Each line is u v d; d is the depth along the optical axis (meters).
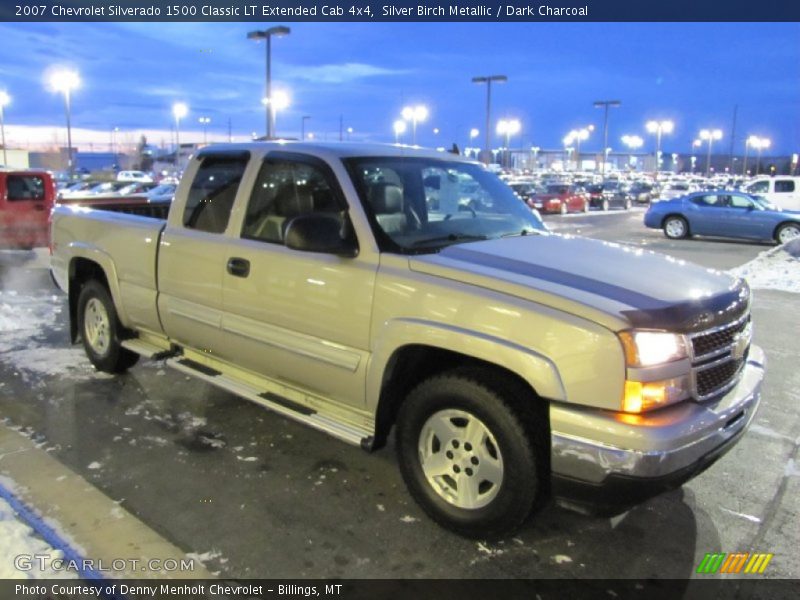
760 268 12.88
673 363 2.85
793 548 3.34
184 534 3.33
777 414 5.13
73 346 6.61
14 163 65.25
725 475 4.11
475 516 3.19
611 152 142.12
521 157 122.31
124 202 6.78
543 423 3.02
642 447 2.73
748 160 133.38
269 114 27.66
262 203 4.11
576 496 2.94
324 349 3.68
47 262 12.73
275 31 27.02
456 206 4.13
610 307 2.87
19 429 4.57
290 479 3.93
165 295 4.71
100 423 4.70
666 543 3.36
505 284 3.09
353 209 3.62
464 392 3.14
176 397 5.23
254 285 4.00
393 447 4.41
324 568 3.09
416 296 3.28
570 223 28.80
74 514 3.44
